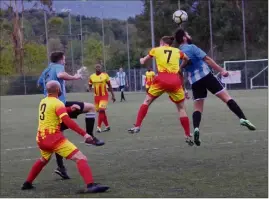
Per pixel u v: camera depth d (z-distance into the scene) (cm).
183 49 883
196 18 5378
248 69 4197
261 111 1853
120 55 6256
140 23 5903
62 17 6284
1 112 2572
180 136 1261
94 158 982
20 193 700
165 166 855
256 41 5262
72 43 5666
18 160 1009
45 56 6091
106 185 720
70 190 709
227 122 1533
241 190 645
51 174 855
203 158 911
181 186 689
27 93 5484
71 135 1420
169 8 5525
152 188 686
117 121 1788
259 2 5219
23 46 6059
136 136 1309
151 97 899
